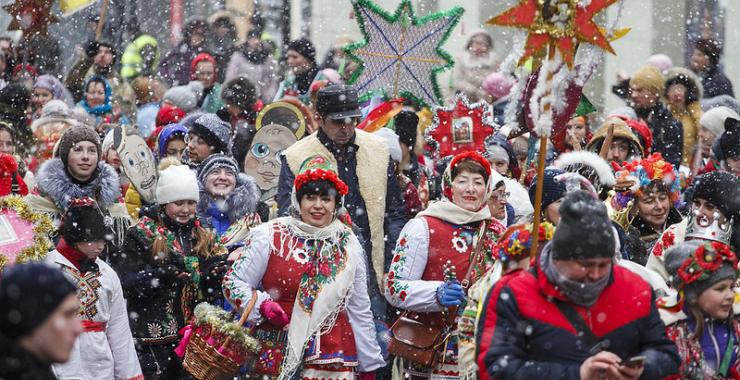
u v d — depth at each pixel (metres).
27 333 7.36
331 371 12.53
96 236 12.38
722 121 21.03
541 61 11.90
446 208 12.81
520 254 10.10
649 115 22.16
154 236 14.21
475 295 10.31
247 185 15.91
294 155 14.80
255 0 33.88
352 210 14.80
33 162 19.86
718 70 25.23
